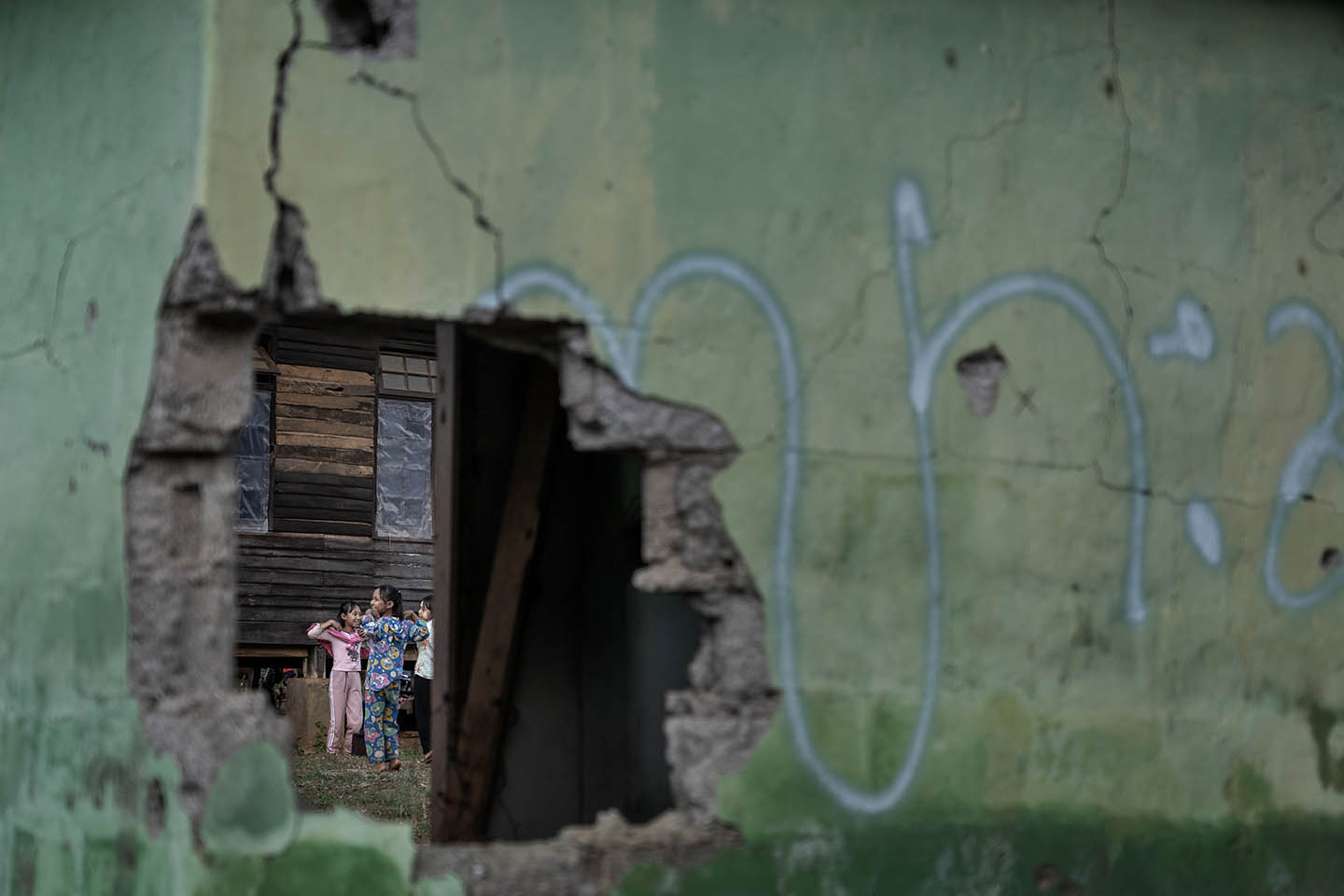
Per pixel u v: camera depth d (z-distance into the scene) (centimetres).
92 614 500
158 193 485
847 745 504
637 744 628
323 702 1388
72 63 550
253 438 1499
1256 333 586
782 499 504
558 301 485
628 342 491
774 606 499
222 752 458
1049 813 530
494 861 466
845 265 519
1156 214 571
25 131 577
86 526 507
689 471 496
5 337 573
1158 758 551
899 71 534
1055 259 550
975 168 541
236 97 466
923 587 520
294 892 456
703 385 498
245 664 1516
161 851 460
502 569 623
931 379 528
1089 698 542
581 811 639
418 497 1598
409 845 462
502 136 486
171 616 479
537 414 628
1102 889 537
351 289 468
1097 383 554
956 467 529
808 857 495
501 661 619
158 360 476
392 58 479
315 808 942
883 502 517
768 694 498
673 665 609
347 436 1544
